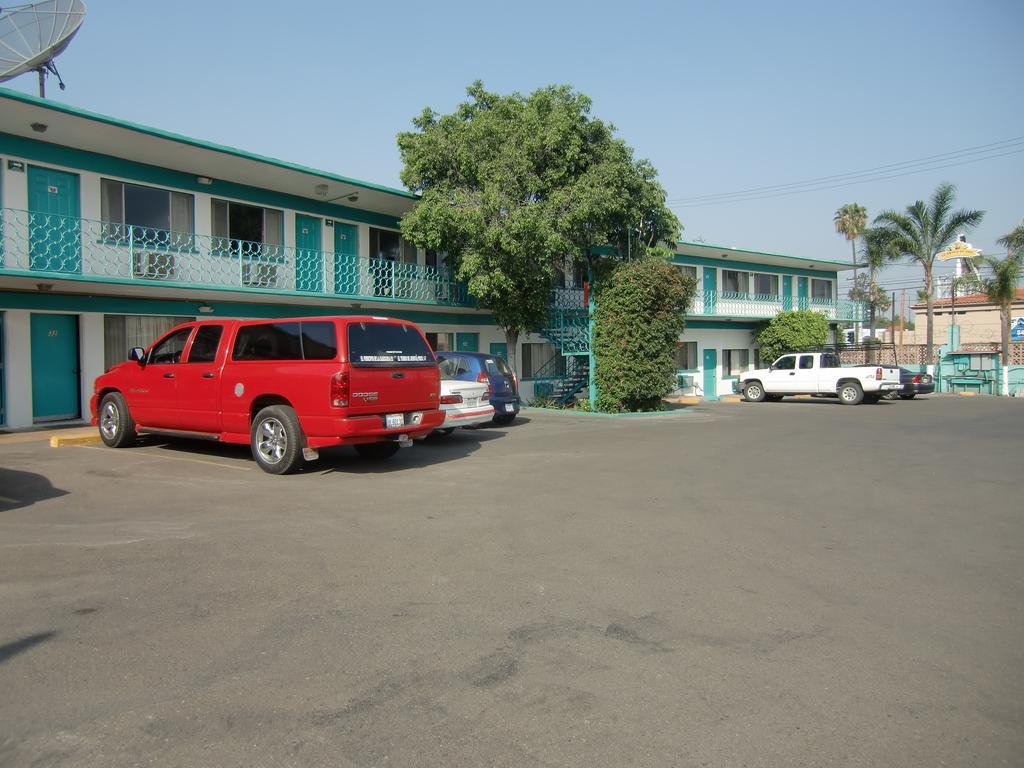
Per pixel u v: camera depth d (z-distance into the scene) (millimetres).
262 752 2961
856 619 4496
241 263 15938
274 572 5230
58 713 3250
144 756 2922
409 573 5254
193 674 3639
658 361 20188
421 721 3223
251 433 9359
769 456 11188
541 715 3287
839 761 2951
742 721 3256
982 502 7910
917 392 27625
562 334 22125
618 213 19375
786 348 32594
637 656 3922
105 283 13711
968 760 2963
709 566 5535
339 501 7570
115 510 7086
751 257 33156
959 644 4129
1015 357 37312
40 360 14406
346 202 19859
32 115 12570
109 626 4227
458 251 19609
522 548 5926
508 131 19203
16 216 13477
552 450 11695
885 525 6859
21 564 5352
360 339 8953
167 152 14820
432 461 10430
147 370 10727
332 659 3830
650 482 8875
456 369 15305
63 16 14297
